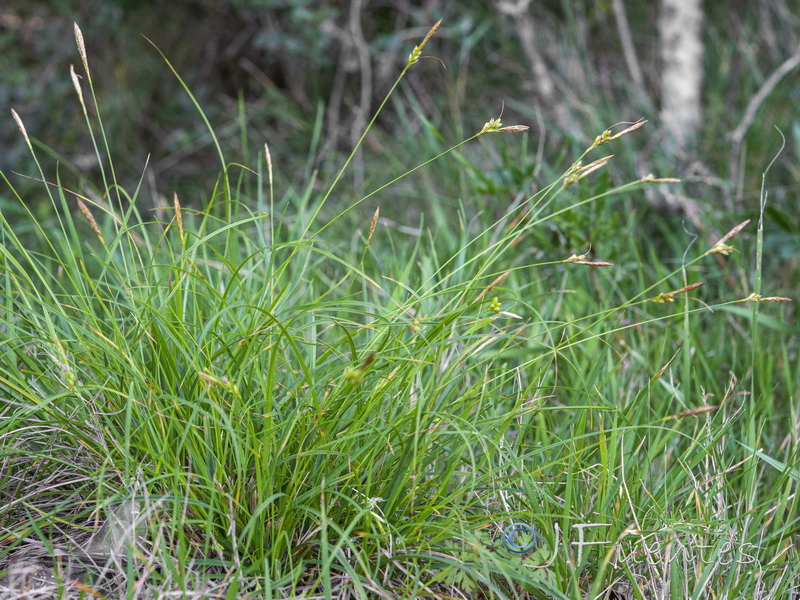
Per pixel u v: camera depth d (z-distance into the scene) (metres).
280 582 0.67
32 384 0.74
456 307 0.74
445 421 0.72
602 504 0.72
